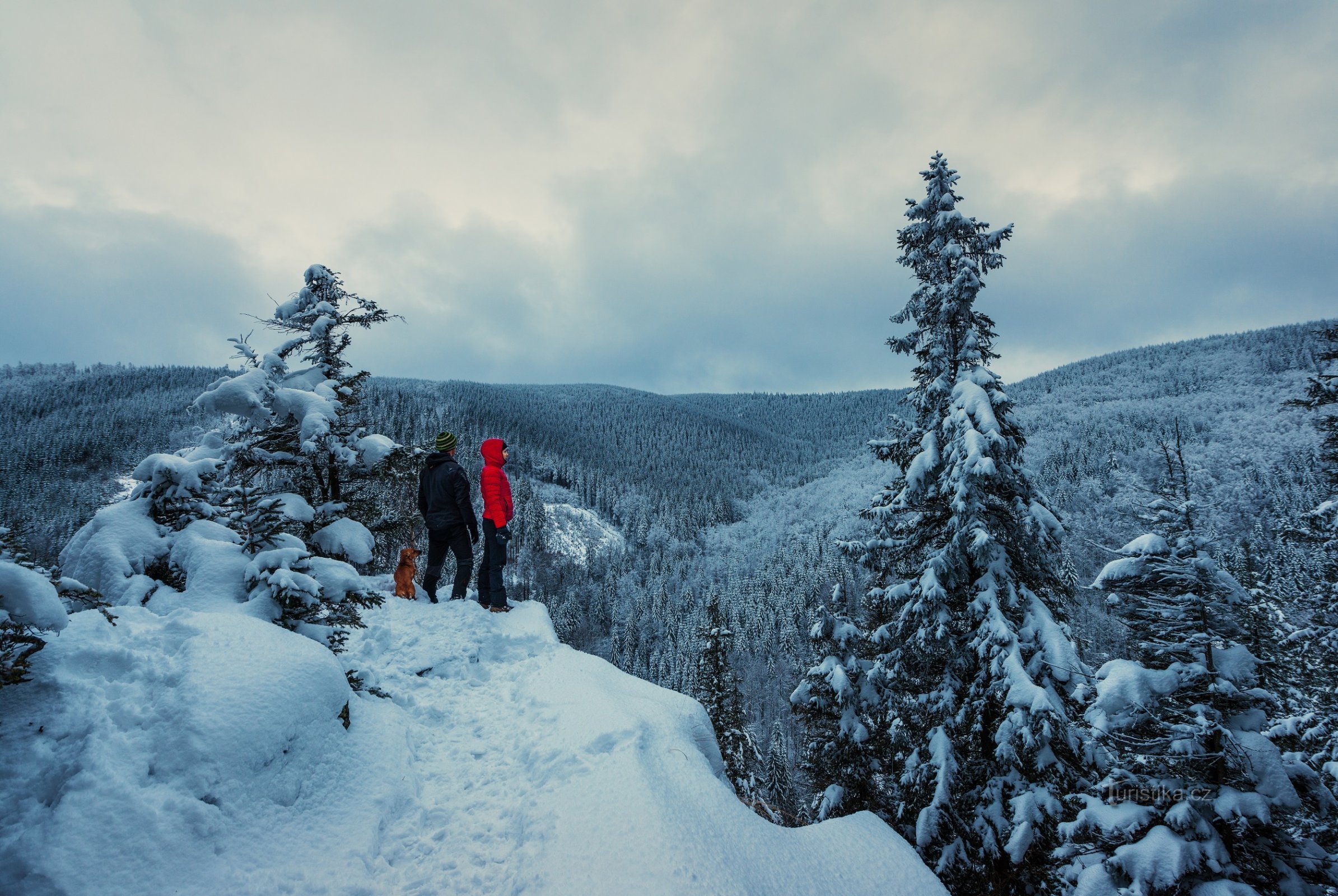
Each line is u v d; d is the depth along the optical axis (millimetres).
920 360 11867
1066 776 8852
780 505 184375
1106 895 6953
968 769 9867
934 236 11719
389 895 2762
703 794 3551
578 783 3508
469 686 5652
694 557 147750
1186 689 7480
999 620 9367
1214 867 6504
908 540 11414
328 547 8250
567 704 4793
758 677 76000
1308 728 9859
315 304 10867
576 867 2762
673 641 88500
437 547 7945
